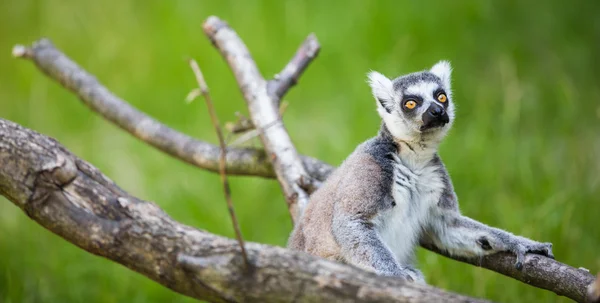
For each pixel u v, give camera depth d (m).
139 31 18.33
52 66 12.58
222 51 11.04
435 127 8.64
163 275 5.84
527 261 7.70
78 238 6.00
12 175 6.07
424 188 8.61
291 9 17.80
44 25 19.06
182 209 12.98
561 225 11.36
